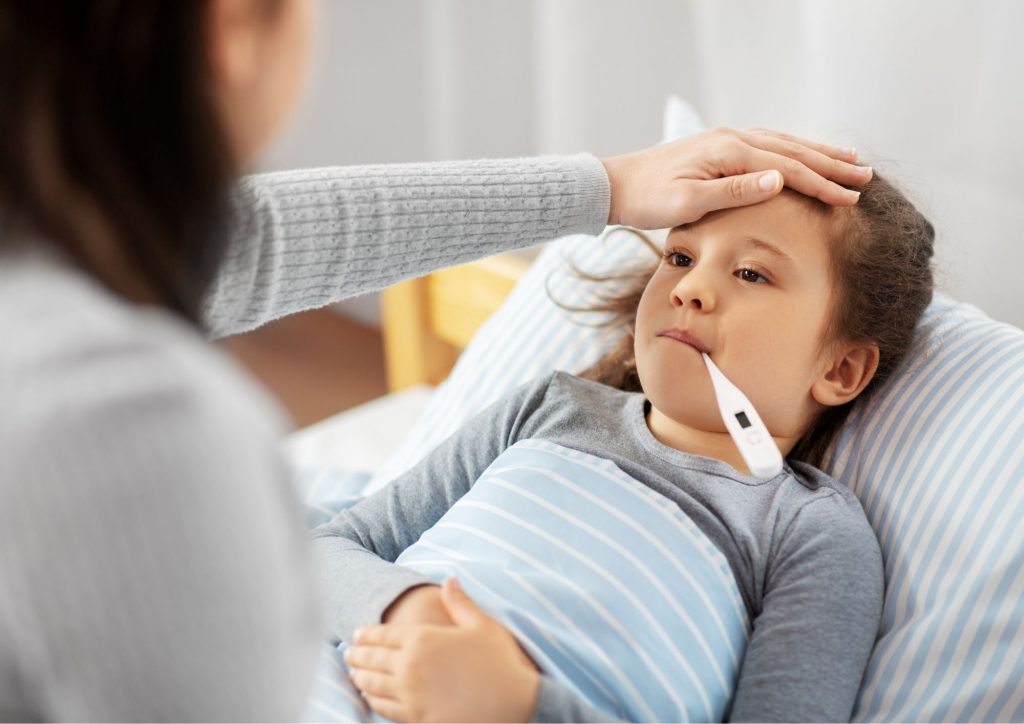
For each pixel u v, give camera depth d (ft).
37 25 1.20
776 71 4.48
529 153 5.96
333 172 2.56
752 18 4.46
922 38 3.93
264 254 2.36
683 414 2.71
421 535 2.86
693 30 4.85
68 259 1.27
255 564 1.24
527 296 3.78
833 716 2.31
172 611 1.18
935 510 2.63
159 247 1.35
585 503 2.55
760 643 2.42
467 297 4.60
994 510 2.53
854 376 2.86
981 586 2.46
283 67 1.45
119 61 1.25
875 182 2.97
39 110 1.22
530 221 2.79
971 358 2.86
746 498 2.65
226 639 1.23
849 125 4.23
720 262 2.70
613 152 5.39
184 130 1.32
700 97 4.96
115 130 1.28
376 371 7.47
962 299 4.10
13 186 1.23
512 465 2.70
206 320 2.25
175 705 1.22
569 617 2.35
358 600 2.40
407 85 6.73
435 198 2.65
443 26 5.96
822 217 2.74
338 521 2.90
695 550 2.50
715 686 2.39
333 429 4.57
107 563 1.14
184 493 1.16
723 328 2.65
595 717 2.14
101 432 1.12
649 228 2.85
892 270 2.82
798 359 2.70
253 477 1.25
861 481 2.85
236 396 1.28
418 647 2.16
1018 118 3.82
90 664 1.18
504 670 2.15
